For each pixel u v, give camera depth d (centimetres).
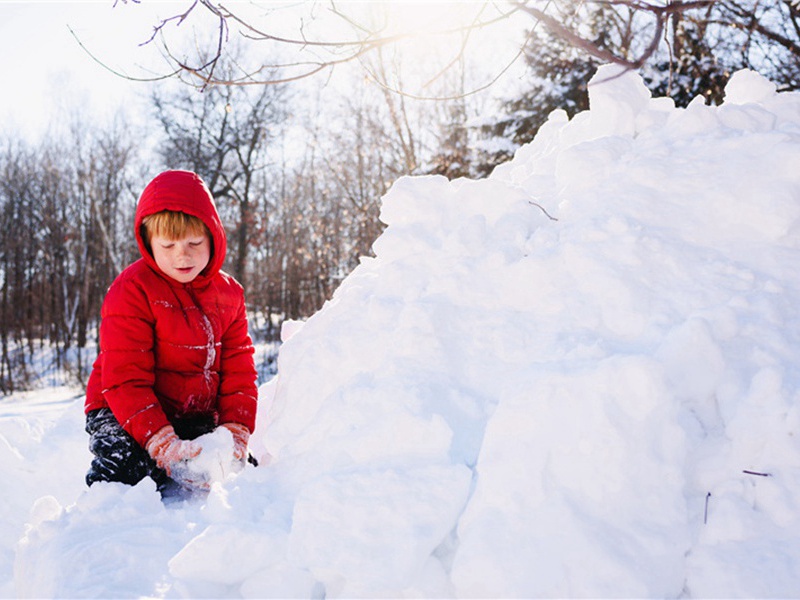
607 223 186
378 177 1627
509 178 287
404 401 162
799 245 181
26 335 2683
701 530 138
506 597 124
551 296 182
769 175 185
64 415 337
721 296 171
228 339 240
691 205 189
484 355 176
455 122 1364
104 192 2292
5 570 207
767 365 156
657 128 224
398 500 139
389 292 205
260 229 1966
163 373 222
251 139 2253
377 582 128
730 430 148
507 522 133
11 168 2752
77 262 2411
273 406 211
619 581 126
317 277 1722
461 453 155
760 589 127
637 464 137
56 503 189
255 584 136
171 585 140
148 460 208
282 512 155
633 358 141
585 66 1091
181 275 219
